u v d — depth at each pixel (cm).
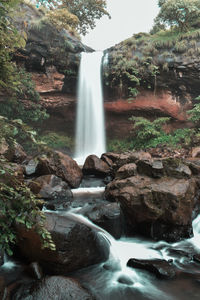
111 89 1321
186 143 1015
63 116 1427
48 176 630
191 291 303
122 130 1400
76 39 1297
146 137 1167
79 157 1362
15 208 221
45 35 1165
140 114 1337
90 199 596
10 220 226
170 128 1267
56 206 542
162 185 492
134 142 1239
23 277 306
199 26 1220
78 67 1263
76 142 1420
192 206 496
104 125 1402
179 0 1146
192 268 356
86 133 1388
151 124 1170
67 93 1327
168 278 325
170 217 452
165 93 1239
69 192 620
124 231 477
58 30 1217
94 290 300
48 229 327
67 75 1270
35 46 1140
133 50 1238
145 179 529
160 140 1110
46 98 1292
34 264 316
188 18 1197
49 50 1173
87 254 347
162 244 444
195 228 497
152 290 305
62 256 315
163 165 540
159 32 1312
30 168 709
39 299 256
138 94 1280
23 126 201
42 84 1234
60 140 1384
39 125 1361
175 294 298
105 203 530
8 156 700
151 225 468
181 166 545
